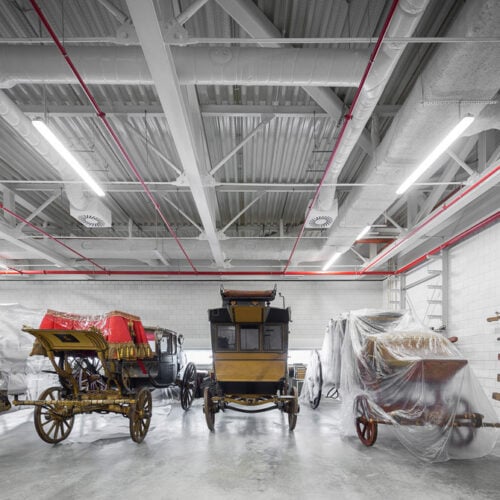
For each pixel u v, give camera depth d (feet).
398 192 21.89
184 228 42.22
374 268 45.57
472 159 26.99
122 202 34.60
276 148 25.52
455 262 32.68
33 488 14.55
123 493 13.99
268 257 39.93
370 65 13.56
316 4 15.43
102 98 20.30
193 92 18.78
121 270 47.16
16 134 23.49
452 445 17.90
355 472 15.89
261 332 24.13
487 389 27.63
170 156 26.37
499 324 26.63
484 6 11.98
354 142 19.42
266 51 14.49
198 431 23.52
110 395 20.83
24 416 29.71
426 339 20.33
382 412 18.80
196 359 47.37
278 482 14.87
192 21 16.25
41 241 37.88
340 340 28.76
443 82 14.96
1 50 14.23
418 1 11.85
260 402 22.85
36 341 19.70
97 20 16.02
